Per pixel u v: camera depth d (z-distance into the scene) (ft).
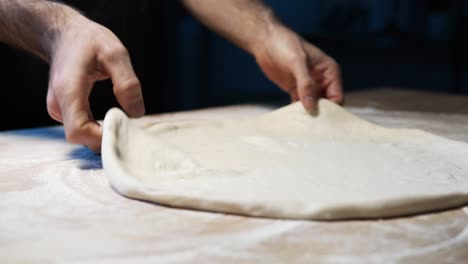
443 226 2.56
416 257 2.23
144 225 2.52
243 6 5.49
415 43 10.17
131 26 6.52
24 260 2.16
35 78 6.09
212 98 11.17
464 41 9.61
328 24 11.76
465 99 6.52
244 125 4.22
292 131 4.15
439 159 3.49
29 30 3.88
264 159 3.38
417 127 4.90
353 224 2.56
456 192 2.76
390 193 2.70
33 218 2.61
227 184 2.87
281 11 11.86
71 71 3.34
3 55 5.93
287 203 2.59
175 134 3.94
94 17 6.21
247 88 11.70
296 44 5.04
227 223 2.56
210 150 3.56
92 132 3.34
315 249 2.28
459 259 2.22
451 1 10.44
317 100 4.39
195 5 5.77
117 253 2.23
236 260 2.17
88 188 3.05
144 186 2.80
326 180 2.97
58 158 3.71
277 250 2.27
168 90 9.85
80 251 2.24
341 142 3.90
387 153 3.59
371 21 11.19
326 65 5.16
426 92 7.05
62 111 3.37
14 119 6.13
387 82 10.78
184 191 2.72
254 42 5.31
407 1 10.70
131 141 3.31
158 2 6.89
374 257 2.22
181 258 2.19
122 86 3.37
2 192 2.99
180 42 10.21
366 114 5.53
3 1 4.00
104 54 3.37
